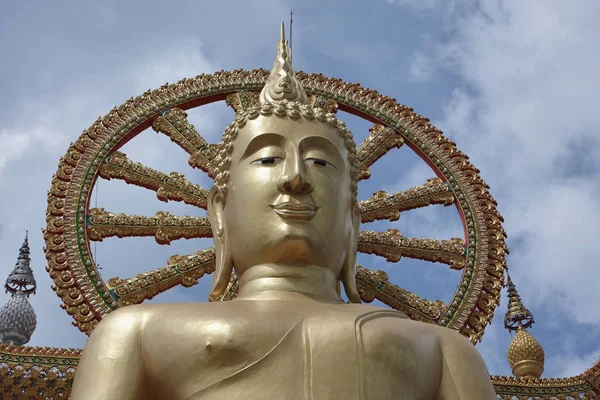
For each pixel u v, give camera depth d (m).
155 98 11.91
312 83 12.36
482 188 11.58
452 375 8.31
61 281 10.12
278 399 7.50
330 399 7.52
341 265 9.30
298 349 7.77
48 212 10.56
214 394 7.62
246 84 12.31
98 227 10.72
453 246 11.15
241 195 9.10
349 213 9.45
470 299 10.66
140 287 10.38
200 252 10.85
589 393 10.08
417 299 10.74
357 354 7.77
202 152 11.72
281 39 10.58
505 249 11.06
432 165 11.87
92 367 7.96
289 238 8.76
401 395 7.82
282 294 8.73
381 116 12.24
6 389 9.23
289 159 9.06
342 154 9.48
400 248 11.12
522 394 10.01
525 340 10.72
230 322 7.86
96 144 11.29
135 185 11.37
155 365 7.95
